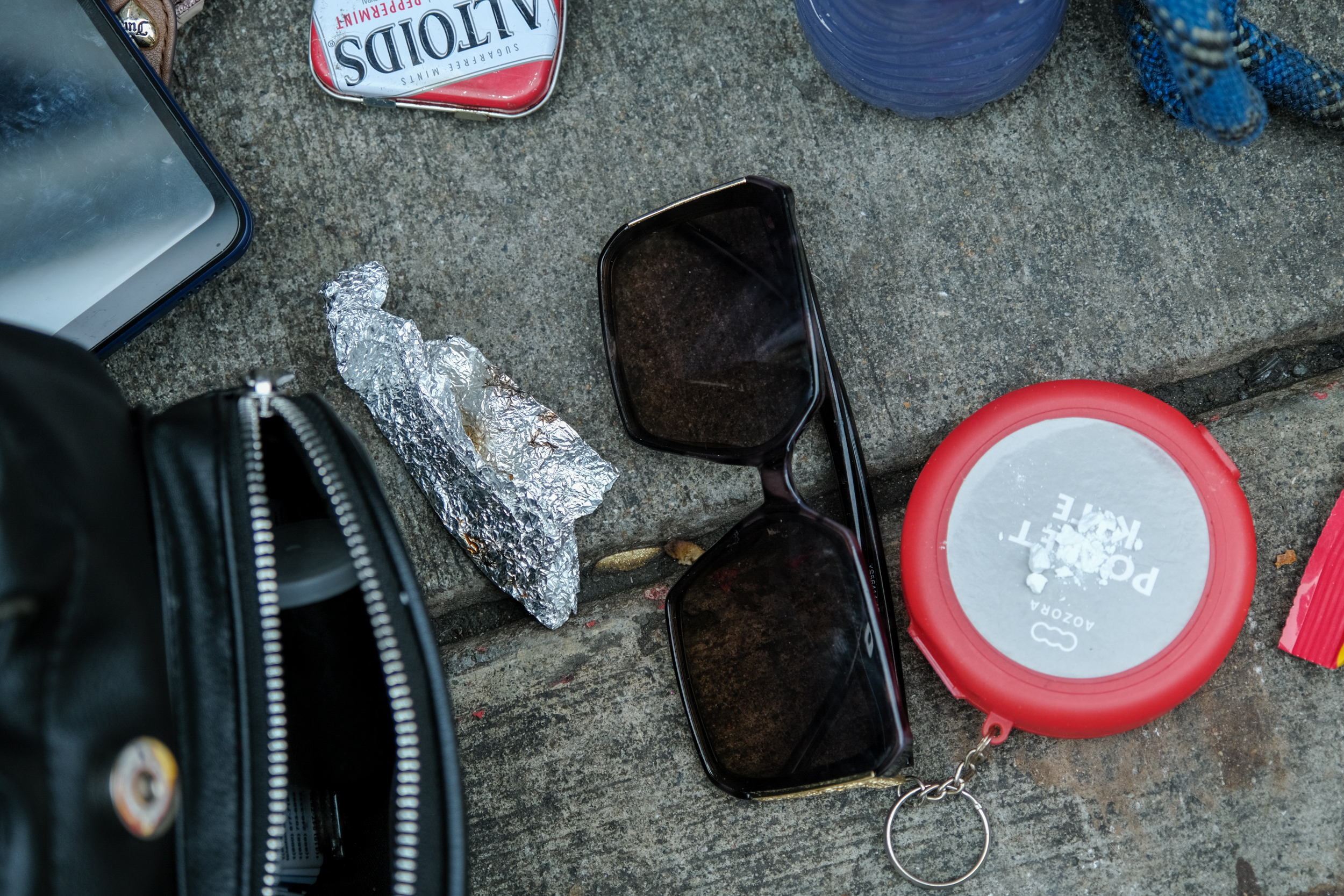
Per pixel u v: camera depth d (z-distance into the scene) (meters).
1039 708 1.09
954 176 1.30
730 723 1.21
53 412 0.68
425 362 1.21
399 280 1.31
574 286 1.31
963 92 1.19
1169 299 1.28
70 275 1.16
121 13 1.25
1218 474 1.10
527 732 1.26
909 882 1.22
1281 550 1.24
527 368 1.30
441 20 1.26
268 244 1.31
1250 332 1.28
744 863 1.23
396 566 0.77
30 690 0.61
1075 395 1.12
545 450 1.25
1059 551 1.10
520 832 1.25
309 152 1.32
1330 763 1.21
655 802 1.24
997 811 1.22
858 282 1.30
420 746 0.76
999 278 1.29
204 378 1.30
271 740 0.70
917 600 1.12
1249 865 1.21
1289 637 1.22
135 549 0.70
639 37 1.31
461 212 1.31
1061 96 1.29
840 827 1.23
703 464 1.29
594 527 1.29
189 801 0.67
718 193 1.16
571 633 1.27
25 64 1.15
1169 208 1.29
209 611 0.69
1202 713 1.22
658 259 1.22
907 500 1.30
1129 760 1.22
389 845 0.90
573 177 1.31
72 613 0.64
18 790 0.59
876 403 1.29
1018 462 1.12
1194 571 1.09
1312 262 1.28
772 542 1.21
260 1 1.31
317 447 0.77
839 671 1.16
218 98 1.32
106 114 1.16
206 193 1.17
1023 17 1.08
